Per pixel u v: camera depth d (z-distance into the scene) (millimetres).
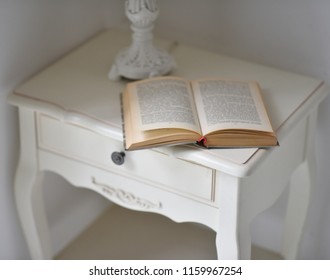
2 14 1614
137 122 1469
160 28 1890
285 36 1742
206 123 1469
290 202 1856
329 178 1861
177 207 1566
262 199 1582
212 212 1521
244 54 1816
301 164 1756
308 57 1737
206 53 1789
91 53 1794
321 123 1794
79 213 2088
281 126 1522
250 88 1579
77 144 1631
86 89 1644
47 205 1963
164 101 1515
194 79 1680
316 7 1672
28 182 1750
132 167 1577
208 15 1808
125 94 1577
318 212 1929
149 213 2154
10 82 1691
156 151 1521
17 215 1882
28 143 1701
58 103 1597
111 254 2016
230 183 1455
